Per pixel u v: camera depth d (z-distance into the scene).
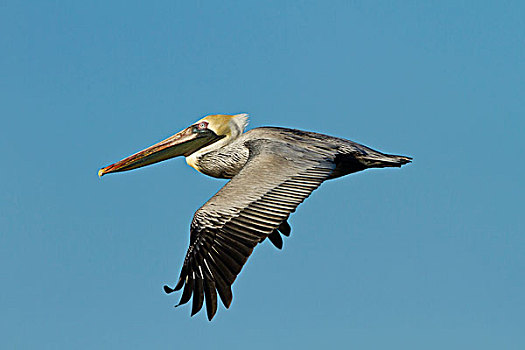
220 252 12.45
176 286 12.40
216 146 17.06
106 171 16.97
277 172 13.54
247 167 13.68
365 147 15.52
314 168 13.88
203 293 12.24
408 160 15.52
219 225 12.60
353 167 15.46
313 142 14.95
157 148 17.20
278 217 12.90
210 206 12.77
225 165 16.31
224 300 12.11
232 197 12.88
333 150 14.72
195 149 17.12
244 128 17.20
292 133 15.46
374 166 15.52
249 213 12.80
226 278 12.26
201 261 12.42
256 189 13.07
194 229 12.66
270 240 16.31
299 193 13.29
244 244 12.55
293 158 14.04
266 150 14.31
